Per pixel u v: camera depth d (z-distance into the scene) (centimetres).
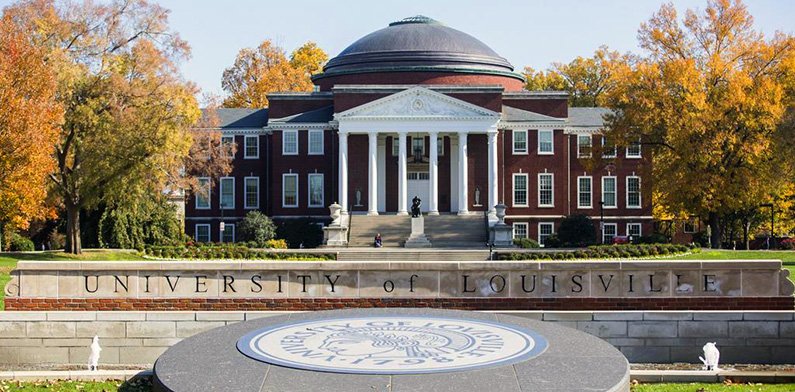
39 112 4409
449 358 1551
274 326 1845
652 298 2388
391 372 1454
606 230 8325
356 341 1688
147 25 5962
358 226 7438
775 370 2175
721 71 6309
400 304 2395
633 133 6719
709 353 2072
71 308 2388
